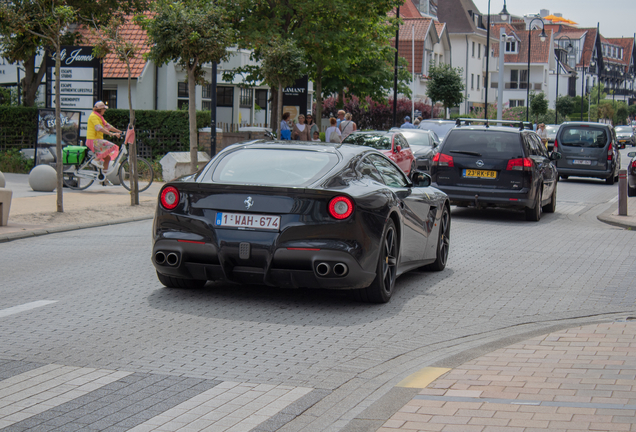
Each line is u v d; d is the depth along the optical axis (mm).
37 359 5391
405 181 8789
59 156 13883
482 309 7379
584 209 18734
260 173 7305
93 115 18047
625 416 4117
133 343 5863
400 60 43781
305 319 6797
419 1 80875
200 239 7078
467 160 15477
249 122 41438
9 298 7434
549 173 16781
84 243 11250
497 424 4031
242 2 24969
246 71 30078
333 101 50812
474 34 82688
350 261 6887
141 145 26375
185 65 17797
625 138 67375
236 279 7113
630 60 167375
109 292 7770
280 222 6910
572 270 9797
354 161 7617
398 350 5816
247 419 4293
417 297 7910
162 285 8180
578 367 5113
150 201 16453
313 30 27281
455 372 5051
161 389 4801
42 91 34406
